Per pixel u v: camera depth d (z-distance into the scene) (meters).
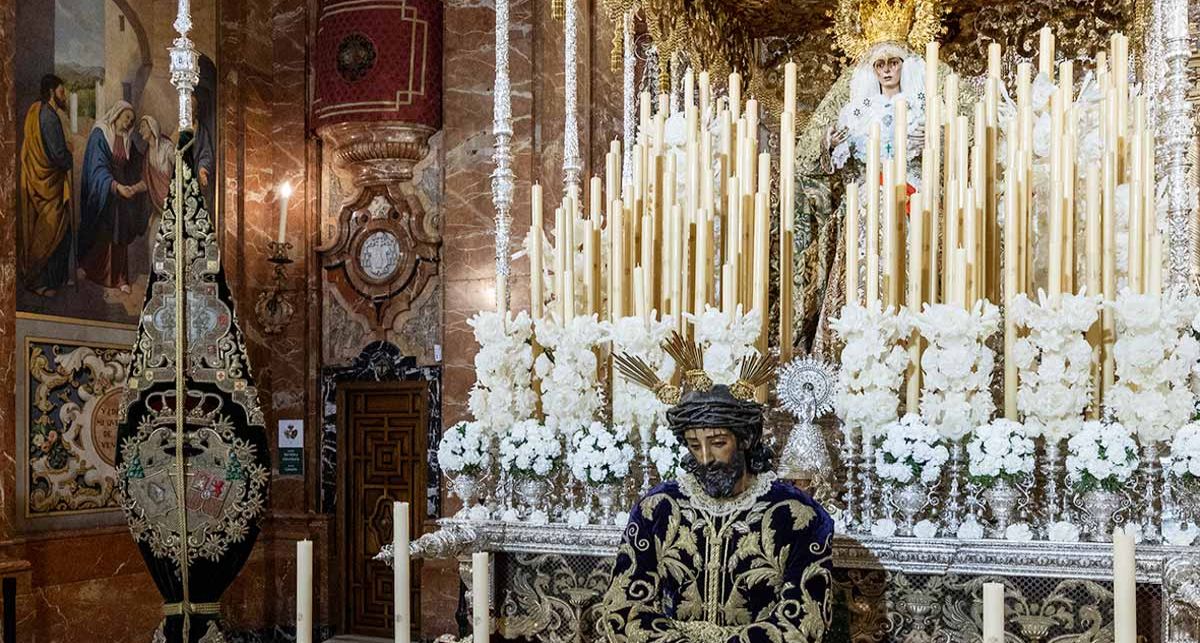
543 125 8.97
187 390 4.79
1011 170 4.21
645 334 4.46
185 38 4.95
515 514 4.75
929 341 4.04
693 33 6.80
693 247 4.82
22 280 7.84
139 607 8.80
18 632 7.39
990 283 4.43
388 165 10.12
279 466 10.41
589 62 9.06
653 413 4.45
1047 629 3.87
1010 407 4.08
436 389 9.91
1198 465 3.62
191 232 4.88
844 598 4.08
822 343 5.08
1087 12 7.36
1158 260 3.90
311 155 10.48
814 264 5.39
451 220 9.34
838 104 5.56
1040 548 3.78
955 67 7.73
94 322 8.53
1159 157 4.69
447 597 9.30
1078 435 3.80
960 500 4.11
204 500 4.77
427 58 9.86
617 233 4.84
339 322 10.39
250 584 10.06
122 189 8.87
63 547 8.09
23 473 7.80
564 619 4.62
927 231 4.40
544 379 4.74
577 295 5.05
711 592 3.44
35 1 7.99
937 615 3.98
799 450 4.00
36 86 7.99
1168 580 3.48
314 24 10.48
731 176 4.82
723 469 3.45
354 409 10.36
